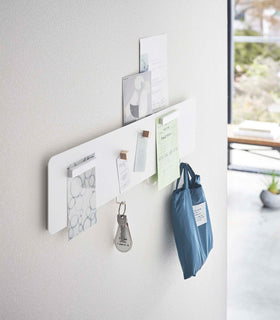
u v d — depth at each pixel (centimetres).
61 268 133
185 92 190
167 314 195
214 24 209
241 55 550
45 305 129
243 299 352
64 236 133
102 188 143
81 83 133
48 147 123
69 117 129
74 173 127
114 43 145
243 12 537
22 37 112
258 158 588
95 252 147
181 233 186
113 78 146
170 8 174
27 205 119
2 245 113
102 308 153
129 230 162
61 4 123
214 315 243
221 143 228
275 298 352
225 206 240
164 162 173
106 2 139
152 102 167
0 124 109
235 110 568
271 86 549
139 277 173
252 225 457
